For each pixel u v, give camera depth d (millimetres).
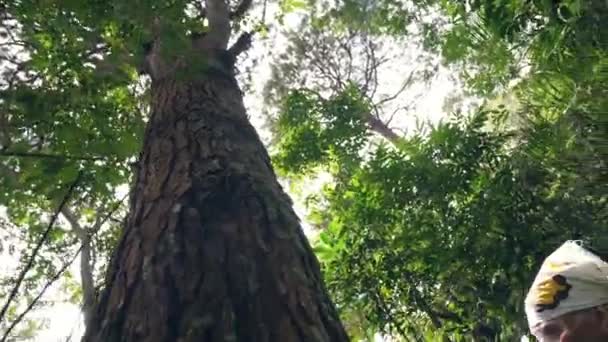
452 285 6328
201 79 4734
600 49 4750
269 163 3936
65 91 5723
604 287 1801
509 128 7035
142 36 5230
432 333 6879
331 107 9336
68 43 5473
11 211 7098
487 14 4863
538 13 4742
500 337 6527
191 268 2828
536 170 5980
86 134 6047
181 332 2564
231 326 2568
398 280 6562
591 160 5285
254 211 3174
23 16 5188
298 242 3125
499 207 6012
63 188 6309
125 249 3139
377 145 7102
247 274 2797
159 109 4621
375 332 6828
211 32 5660
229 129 4043
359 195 6719
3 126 5676
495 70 7207
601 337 1760
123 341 2650
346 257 6680
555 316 1813
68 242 8406
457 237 6184
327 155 9242
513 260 5809
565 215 5691
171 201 3270
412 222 6434
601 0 4340
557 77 5336
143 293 2787
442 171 6453
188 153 3744
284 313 2686
